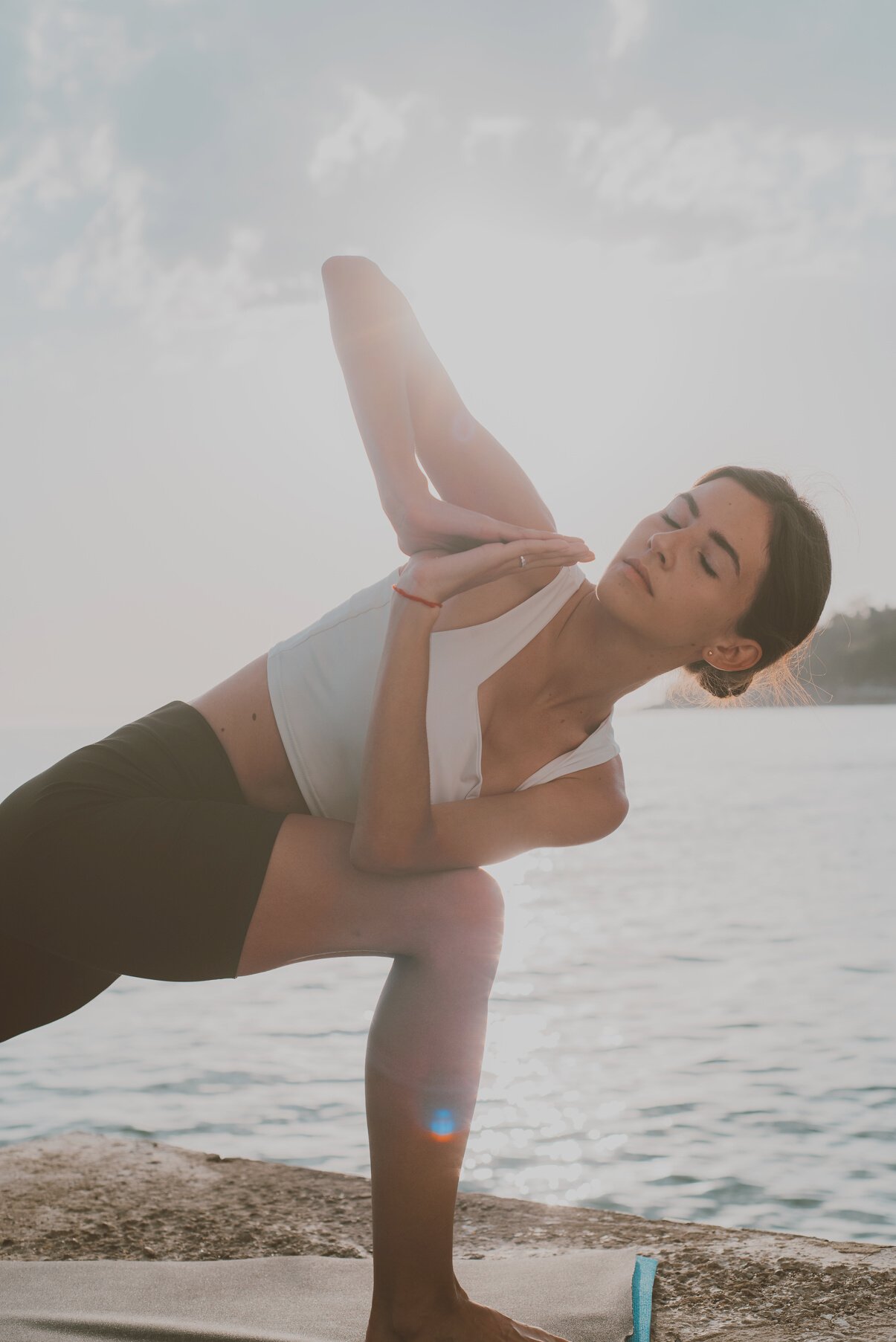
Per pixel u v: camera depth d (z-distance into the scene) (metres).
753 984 10.96
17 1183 2.42
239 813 1.61
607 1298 1.77
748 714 128.88
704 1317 1.74
